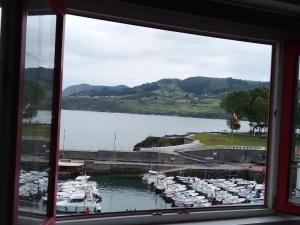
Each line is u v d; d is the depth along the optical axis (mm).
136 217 2789
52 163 2381
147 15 2721
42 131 2197
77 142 2619
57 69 2414
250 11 2979
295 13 3176
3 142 1530
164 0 2664
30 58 1840
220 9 2852
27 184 1872
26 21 1623
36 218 2094
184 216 2957
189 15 2779
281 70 3383
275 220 3158
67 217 2613
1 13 1548
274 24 3094
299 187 3352
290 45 3311
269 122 3412
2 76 1533
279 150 3348
